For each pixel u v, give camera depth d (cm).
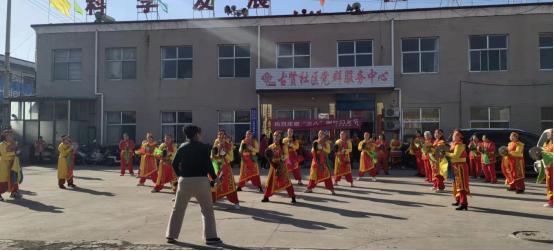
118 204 1039
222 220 847
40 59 2602
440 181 1231
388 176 1659
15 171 1137
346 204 1027
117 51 2544
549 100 2217
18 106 2511
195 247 664
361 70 2230
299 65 2400
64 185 1379
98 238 718
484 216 889
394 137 2042
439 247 657
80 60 2578
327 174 1182
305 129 2170
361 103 2312
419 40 2317
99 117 2522
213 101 2441
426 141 1468
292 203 1038
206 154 698
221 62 2456
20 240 709
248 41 2428
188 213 912
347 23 2356
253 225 805
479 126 2262
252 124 2383
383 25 2331
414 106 2294
